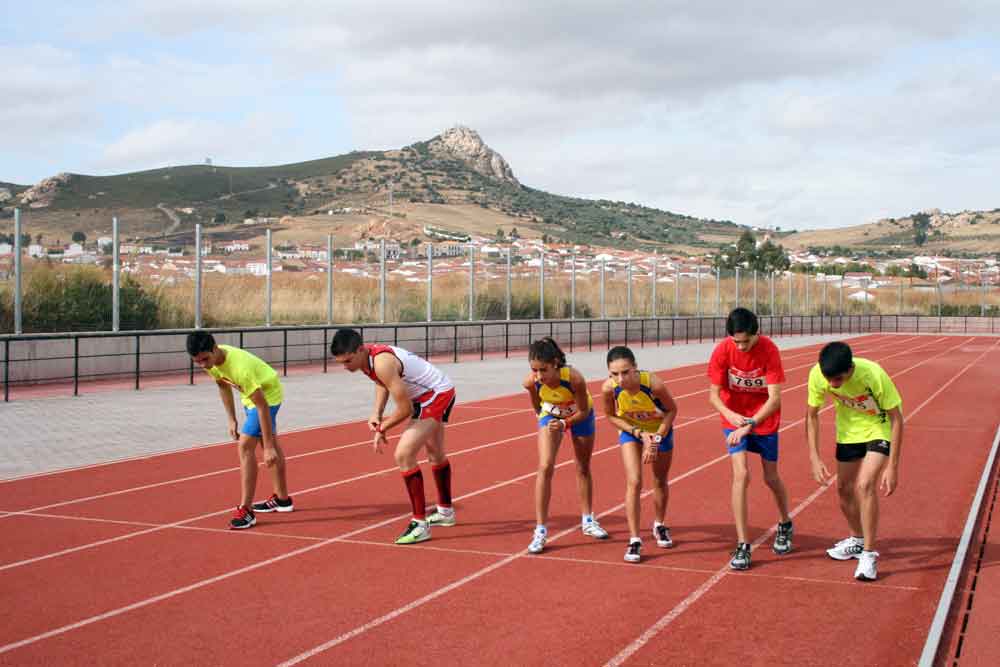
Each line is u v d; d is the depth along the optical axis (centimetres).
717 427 1434
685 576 641
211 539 740
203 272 2642
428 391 751
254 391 768
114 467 1055
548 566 666
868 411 644
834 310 6575
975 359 3331
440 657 488
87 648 502
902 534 765
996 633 529
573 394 701
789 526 704
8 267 2188
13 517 813
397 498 900
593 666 477
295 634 523
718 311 5003
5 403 1642
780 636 521
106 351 2042
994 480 1009
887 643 510
